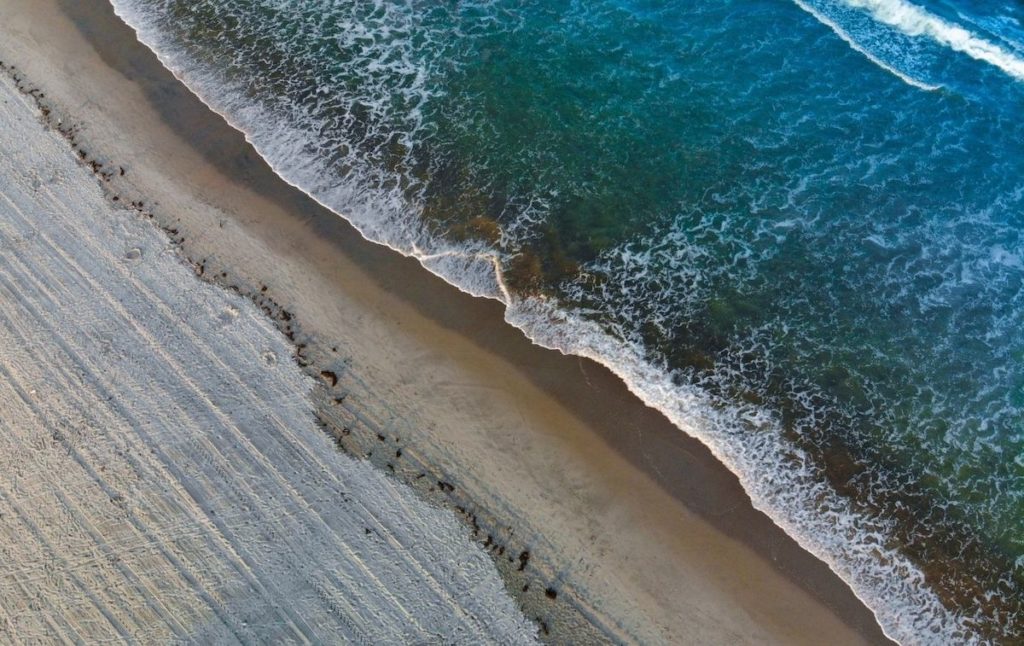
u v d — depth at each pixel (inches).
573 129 900.0
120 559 596.4
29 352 694.5
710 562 616.1
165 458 642.8
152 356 697.0
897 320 753.0
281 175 840.3
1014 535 631.8
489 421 678.5
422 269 775.1
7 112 872.9
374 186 837.8
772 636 587.2
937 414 695.1
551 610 589.6
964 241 806.5
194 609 579.2
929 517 640.4
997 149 877.8
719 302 764.0
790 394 705.6
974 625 593.3
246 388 683.4
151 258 761.6
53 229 776.3
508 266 780.6
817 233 813.9
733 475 658.2
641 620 589.3
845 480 658.8
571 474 653.3
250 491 629.6
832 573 613.6
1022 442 678.5
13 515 611.5
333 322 731.4
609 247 800.9
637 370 716.7
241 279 754.2
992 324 748.6
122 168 832.9
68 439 648.4
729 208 834.8
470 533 618.8
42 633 566.6
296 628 574.2
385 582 594.9
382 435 664.4
